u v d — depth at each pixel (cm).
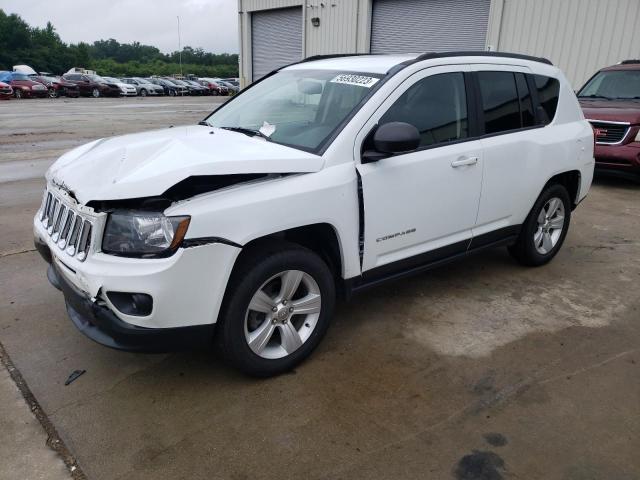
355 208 321
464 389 309
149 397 297
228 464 250
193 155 285
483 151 392
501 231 437
